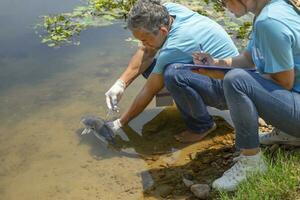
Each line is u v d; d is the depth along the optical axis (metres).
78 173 3.30
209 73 2.93
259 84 2.65
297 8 2.59
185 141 3.55
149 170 3.27
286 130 2.78
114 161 3.40
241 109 2.67
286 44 2.53
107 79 4.50
